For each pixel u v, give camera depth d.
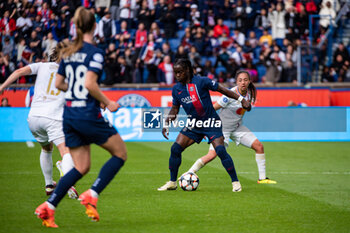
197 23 60.56
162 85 53.44
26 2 57.53
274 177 28.22
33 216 17.19
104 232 14.90
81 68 14.73
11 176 27.56
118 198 21.05
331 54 62.47
